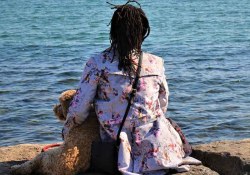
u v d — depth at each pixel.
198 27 34.16
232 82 13.55
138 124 3.51
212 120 9.63
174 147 3.54
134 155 3.51
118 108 3.51
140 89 3.53
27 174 3.68
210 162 4.03
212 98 11.59
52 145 4.49
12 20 42.69
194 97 11.69
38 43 24.86
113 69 3.50
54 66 16.59
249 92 12.25
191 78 14.20
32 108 10.68
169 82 13.61
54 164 3.52
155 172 3.47
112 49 3.61
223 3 69.88
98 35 28.98
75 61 17.94
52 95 12.07
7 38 27.62
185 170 3.60
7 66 16.61
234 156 3.81
